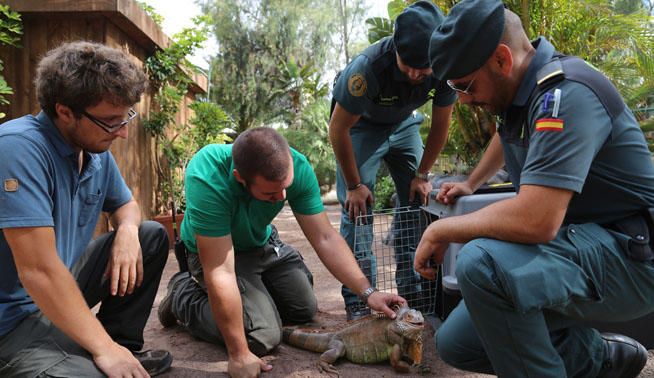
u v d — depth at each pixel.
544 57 1.94
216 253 2.63
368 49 3.30
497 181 6.56
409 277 3.57
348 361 2.90
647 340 2.75
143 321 2.78
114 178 2.72
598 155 1.92
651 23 7.96
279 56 27.92
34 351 2.11
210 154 2.77
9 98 5.84
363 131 3.59
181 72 7.53
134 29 6.13
